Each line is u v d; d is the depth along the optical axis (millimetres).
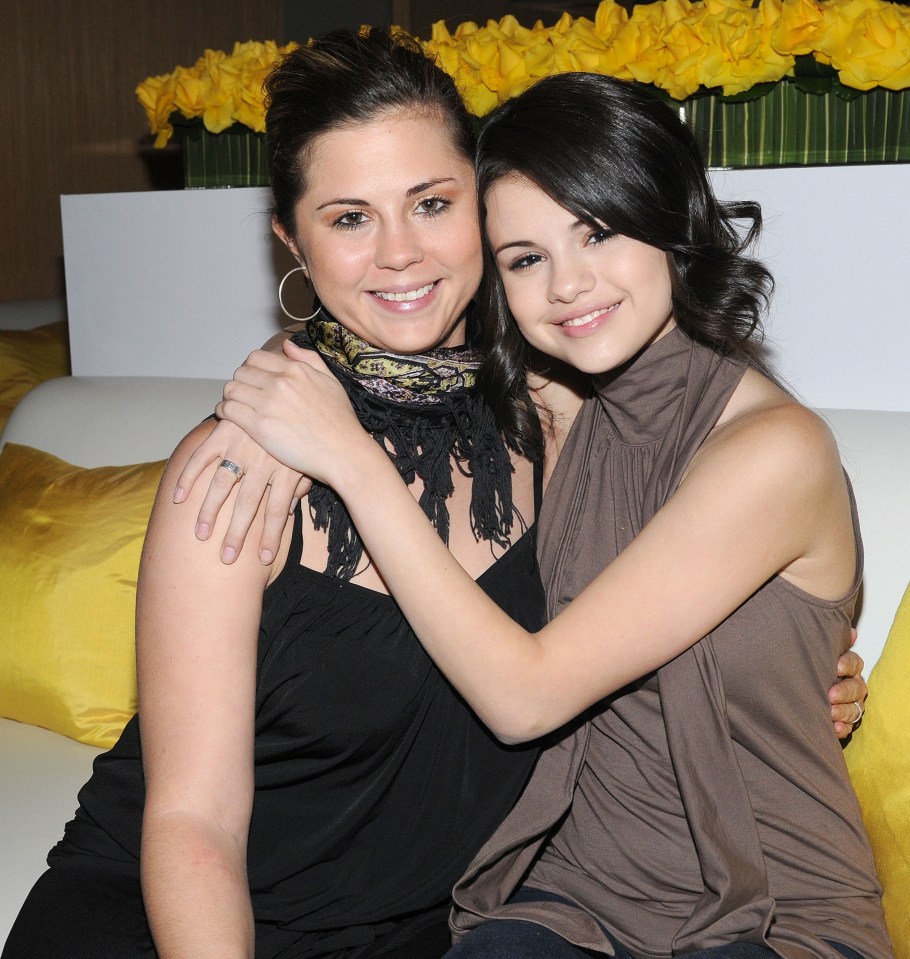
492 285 1391
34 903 1295
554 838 1424
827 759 1330
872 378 1742
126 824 1340
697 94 1819
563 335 1337
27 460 2129
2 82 4359
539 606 1406
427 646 1219
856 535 1345
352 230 1301
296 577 1279
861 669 1419
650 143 1271
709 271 1324
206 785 1174
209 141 2332
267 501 1249
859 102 1739
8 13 4348
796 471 1235
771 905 1227
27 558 1969
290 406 1230
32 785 1771
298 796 1317
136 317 2445
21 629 1932
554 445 1524
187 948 1078
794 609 1285
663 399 1367
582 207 1250
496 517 1391
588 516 1416
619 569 1239
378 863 1339
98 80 4633
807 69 1739
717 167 1818
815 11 1690
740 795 1269
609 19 1906
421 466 1358
